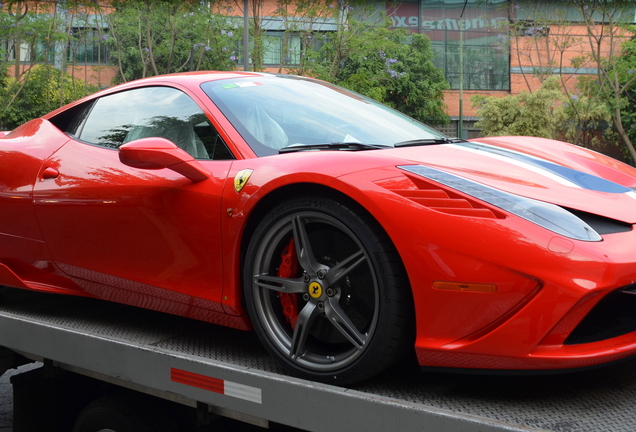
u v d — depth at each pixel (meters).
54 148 2.73
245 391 1.80
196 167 2.07
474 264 1.57
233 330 2.39
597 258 1.54
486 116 24.09
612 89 23.14
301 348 1.85
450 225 1.60
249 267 1.93
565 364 1.56
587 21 22.61
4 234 2.81
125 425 2.14
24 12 18.69
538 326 1.53
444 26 33.31
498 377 1.84
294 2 18.73
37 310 2.76
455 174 1.80
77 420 2.32
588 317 1.64
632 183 2.15
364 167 1.77
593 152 2.53
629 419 1.54
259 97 2.42
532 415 1.57
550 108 23.56
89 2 19.05
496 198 1.67
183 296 2.17
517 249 1.54
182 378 1.94
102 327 2.45
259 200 1.93
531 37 26.39
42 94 23.39
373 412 1.56
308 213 1.82
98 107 2.76
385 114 2.66
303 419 1.68
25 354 2.50
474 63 33.50
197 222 2.08
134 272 2.33
